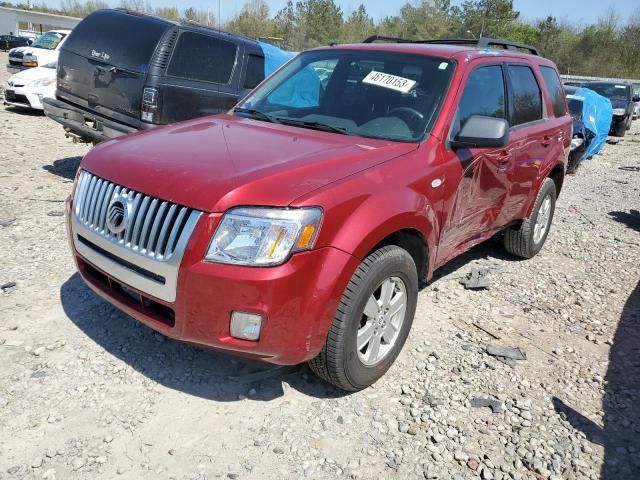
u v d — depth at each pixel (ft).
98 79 22.41
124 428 9.45
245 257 8.73
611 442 10.34
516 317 14.84
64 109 23.73
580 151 35.73
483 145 11.85
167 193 9.18
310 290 9.02
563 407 11.19
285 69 15.14
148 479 8.51
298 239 8.83
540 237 19.27
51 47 45.98
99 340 11.74
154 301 9.53
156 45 21.12
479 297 15.85
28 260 15.21
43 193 21.44
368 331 10.52
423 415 10.49
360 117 12.70
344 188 9.55
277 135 11.75
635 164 44.91
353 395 10.89
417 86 12.92
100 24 22.98
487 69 14.35
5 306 12.69
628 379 12.39
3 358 10.87
